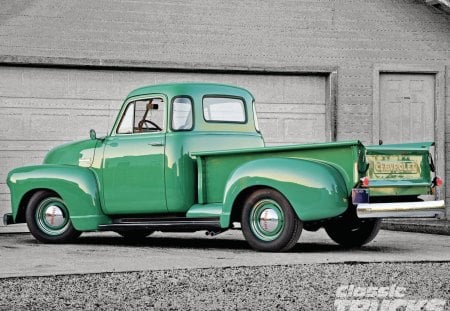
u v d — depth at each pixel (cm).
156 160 972
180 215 977
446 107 1534
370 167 862
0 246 1011
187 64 1440
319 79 1502
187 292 631
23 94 1368
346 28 1506
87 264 805
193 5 1450
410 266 772
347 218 959
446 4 1499
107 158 1013
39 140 1372
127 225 995
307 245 1012
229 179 907
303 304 582
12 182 1064
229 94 1023
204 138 983
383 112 1524
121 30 1416
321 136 1497
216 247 991
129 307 572
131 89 1421
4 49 1366
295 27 1488
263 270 742
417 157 901
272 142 1477
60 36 1389
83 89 1395
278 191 884
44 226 1051
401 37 1525
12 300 600
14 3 1373
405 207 868
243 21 1470
